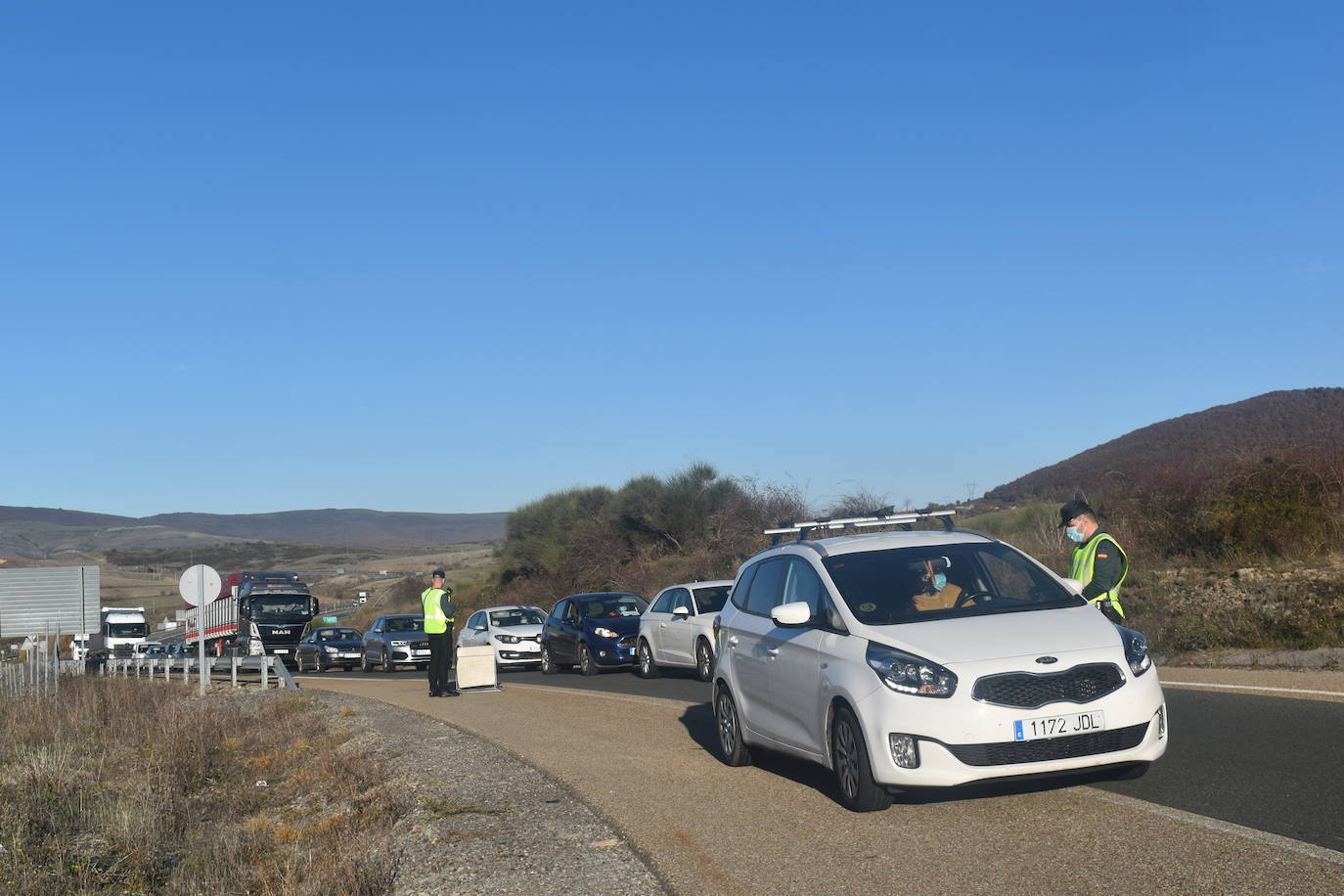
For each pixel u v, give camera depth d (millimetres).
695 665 18469
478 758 11102
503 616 26688
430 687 18438
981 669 6945
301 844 9477
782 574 9359
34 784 12773
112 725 19625
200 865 9172
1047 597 8195
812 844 6824
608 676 21422
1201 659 13922
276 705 19625
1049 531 22859
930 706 6914
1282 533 17391
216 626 45344
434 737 13078
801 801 8070
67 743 16781
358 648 34969
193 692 25141
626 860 6852
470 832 7953
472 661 19406
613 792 8844
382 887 7301
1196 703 10844
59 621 34406
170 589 129750
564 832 7641
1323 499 17719
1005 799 7520
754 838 7086
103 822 11148
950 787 7641
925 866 6180
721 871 6445
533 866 6922
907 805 7598
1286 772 7777
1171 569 18016
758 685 9148
